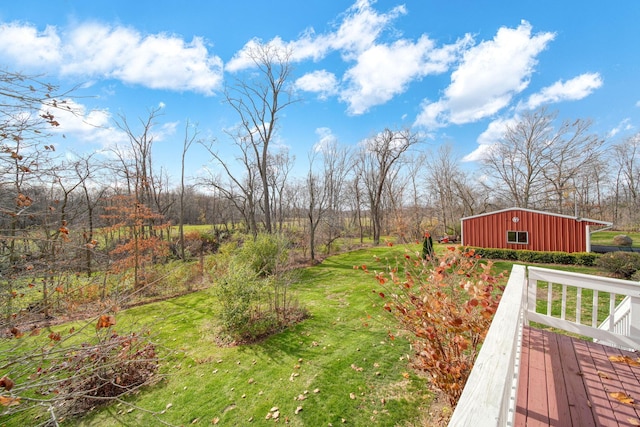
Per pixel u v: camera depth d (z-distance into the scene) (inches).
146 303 403.5
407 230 945.5
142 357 198.7
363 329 265.3
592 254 486.6
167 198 949.8
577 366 114.8
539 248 572.4
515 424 84.1
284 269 385.4
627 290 127.9
